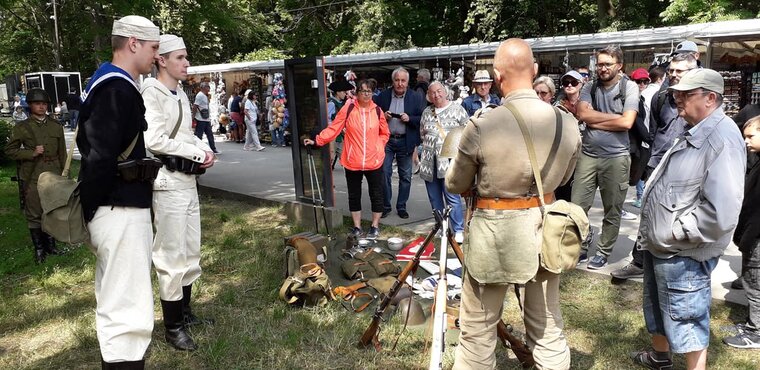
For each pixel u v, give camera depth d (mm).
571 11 21891
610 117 4660
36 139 5641
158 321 4293
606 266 5117
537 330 2986
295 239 5125
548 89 5160
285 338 3963
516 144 2562
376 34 23781
